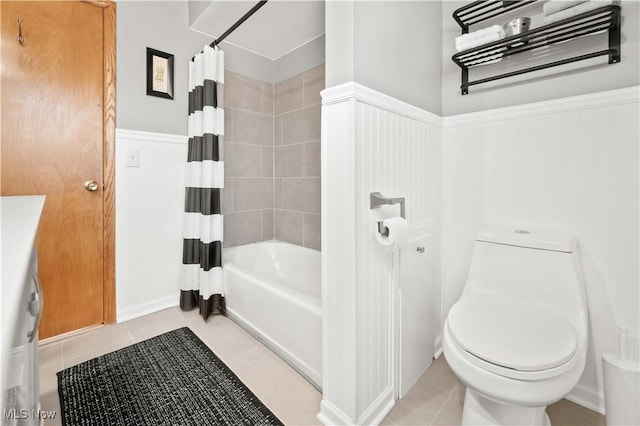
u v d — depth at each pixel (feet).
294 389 4.69
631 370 3.58
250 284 6.21
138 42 6.63
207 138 6.76
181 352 5.57
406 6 4.57
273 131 9.34
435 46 5.41
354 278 3.64
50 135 5.74
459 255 5.50
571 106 4.31
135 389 4.60
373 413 4.02
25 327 1.59
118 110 6.43
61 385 4.65
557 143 4.45
